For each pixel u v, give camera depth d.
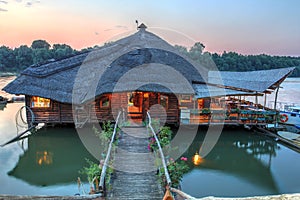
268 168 11.32
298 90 45.91
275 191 9.33
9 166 11.26
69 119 16.67
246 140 15.29
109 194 7.04
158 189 7.36
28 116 16.53
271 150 13.77
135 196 6.96
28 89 16.17
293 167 11.54
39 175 10.37
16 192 8.94
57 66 18.05
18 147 13.78
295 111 19.75
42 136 15.49
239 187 9.60
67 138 15.11
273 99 33.50
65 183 9.66
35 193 8.90
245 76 20.31
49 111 16.59
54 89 16.23
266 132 16.34
